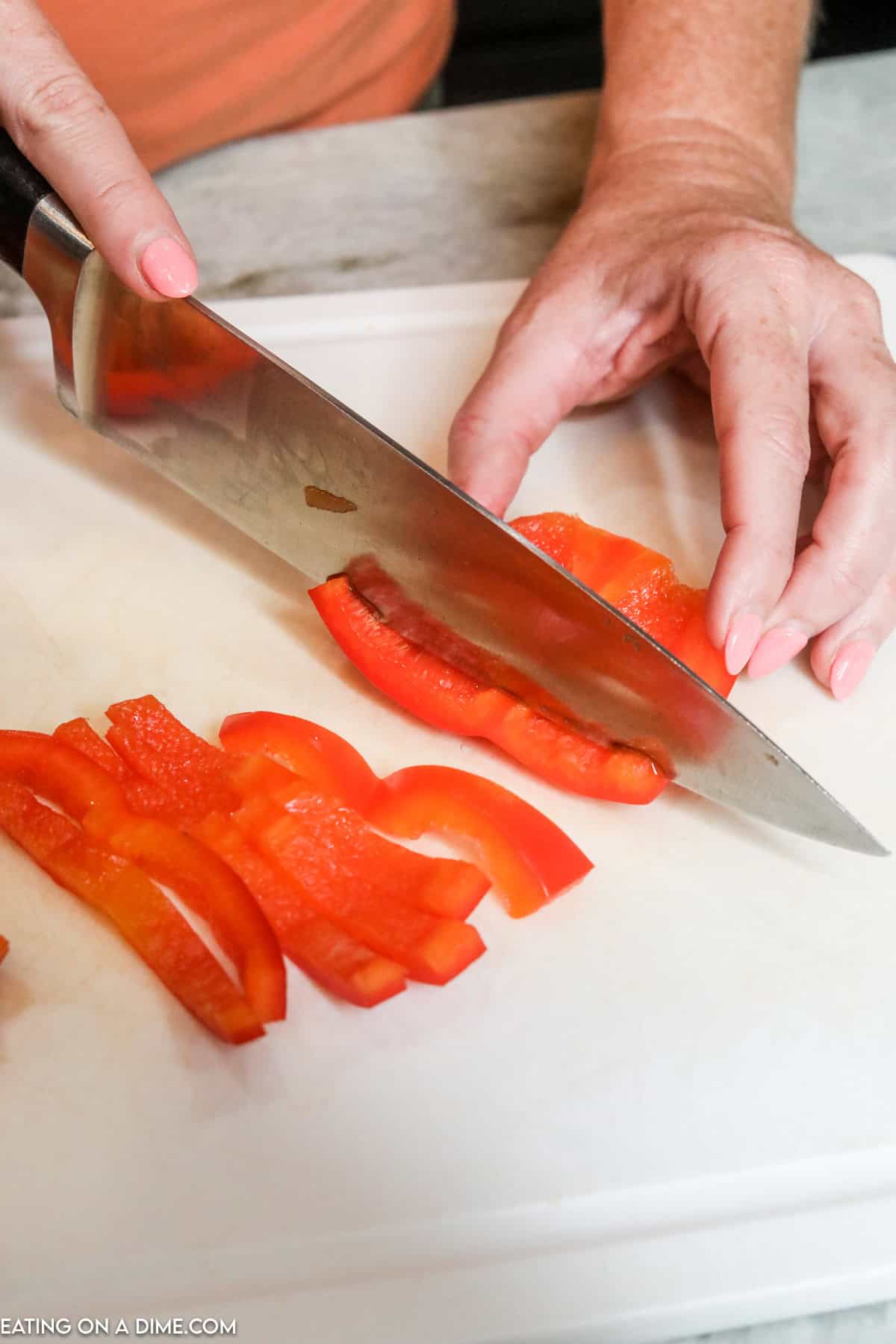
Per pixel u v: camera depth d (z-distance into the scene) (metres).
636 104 0.53
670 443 0.51
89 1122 0.37
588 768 0.42
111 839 0.40
